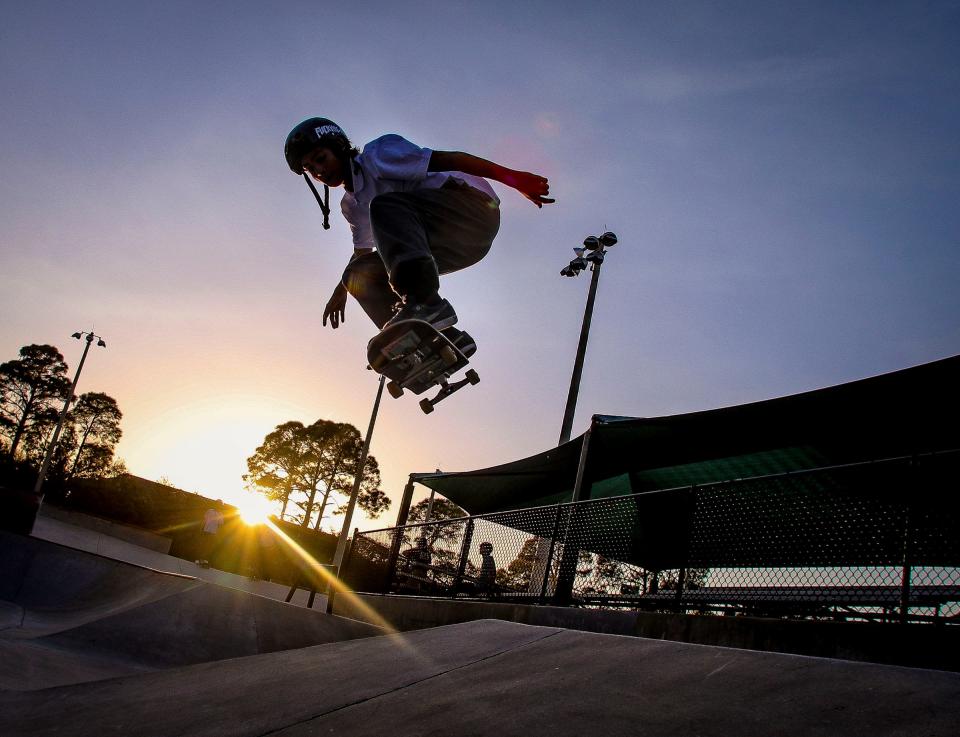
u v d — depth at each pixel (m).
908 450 6.96
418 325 2.93
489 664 3.25
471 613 7.57
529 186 3.08
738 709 2.22
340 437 45.75
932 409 6.30
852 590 4.75
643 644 3.05
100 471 47.50
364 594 9.52
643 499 6.74
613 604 6.62
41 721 3.71
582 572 7.07
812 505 5.26
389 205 3.07
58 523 26.55
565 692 2.66
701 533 5.96
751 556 5.55
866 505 4.94
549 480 10.51
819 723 2.04
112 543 25.73
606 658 2.98
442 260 3.25
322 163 3.27
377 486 45.78
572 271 11.86
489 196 3.19
